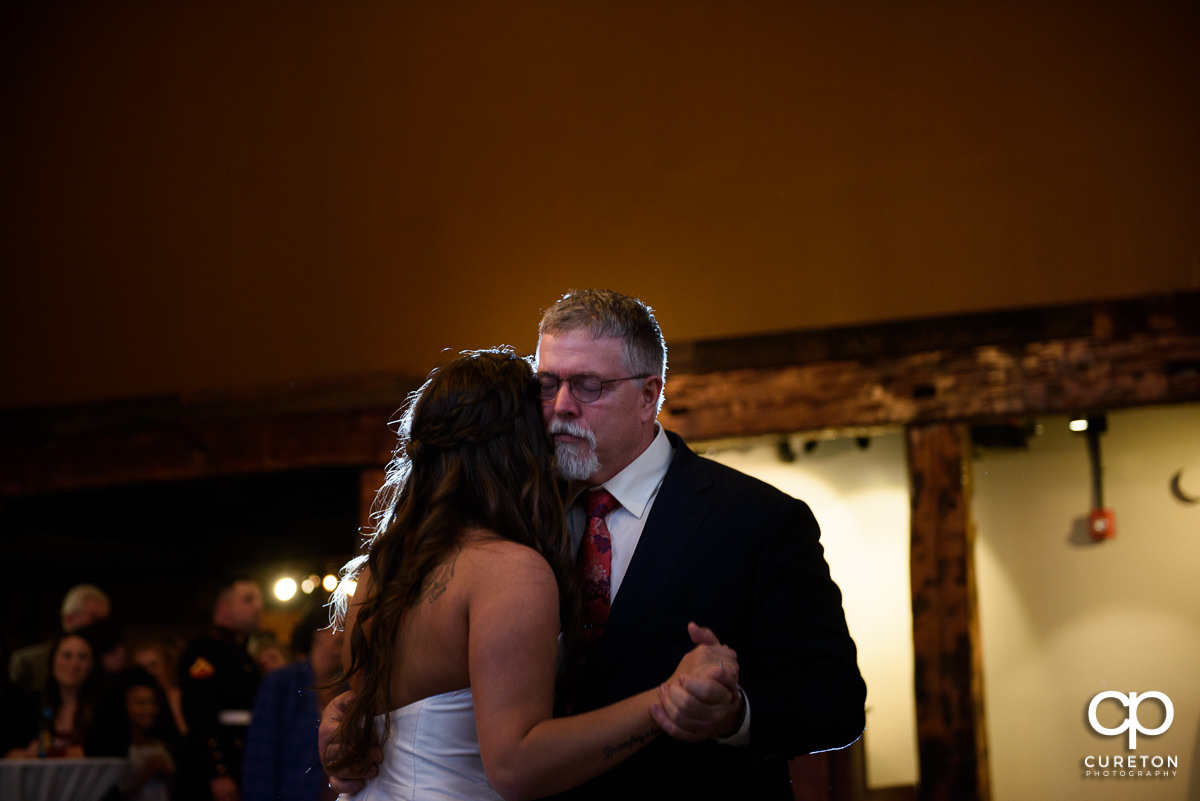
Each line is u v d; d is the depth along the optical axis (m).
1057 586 6.00
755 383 5.36
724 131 5.68
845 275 5.37
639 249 5.69
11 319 6.70
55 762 3.60
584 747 1.52
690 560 1.91
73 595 5.48
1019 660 6.01
